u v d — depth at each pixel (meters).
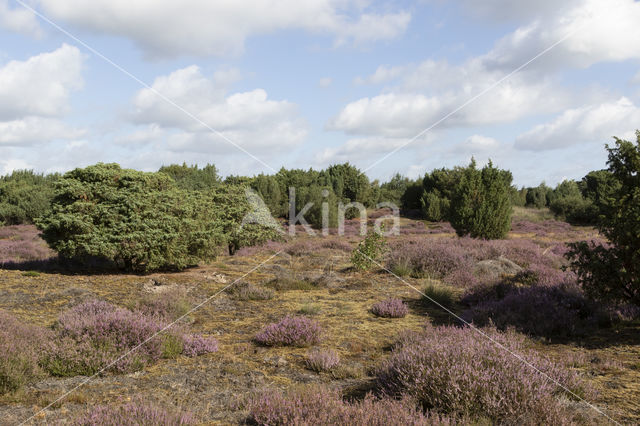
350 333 6.99
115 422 3.39
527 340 6.13
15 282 9.93
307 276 12.29
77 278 10.91
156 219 12.11
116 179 12.52
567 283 8.45
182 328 6.48
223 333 7.00
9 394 4.27
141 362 5.22
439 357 4.22
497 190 19.59
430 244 14.71
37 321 7.01
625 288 6.83
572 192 48.72
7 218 31.16
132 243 11.54
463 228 19.73
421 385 3.97
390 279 12.05
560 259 13.95
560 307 7.39
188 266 14.05
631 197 6.82
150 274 12.01
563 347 6.01
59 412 3.90
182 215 12.91
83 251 11.60
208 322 7.66
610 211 6.85
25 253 16.08
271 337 6.30
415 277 12.46
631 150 6.78
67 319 6.03
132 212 11.80
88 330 5.57
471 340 4.82
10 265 13.02
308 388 4.11
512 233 27.73
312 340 6.37
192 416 3.65
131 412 3.57
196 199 14.38
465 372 3.86
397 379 4.32
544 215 40.06
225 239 14.08
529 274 9.95
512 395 3.56
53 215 11.59
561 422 3.31
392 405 3.53
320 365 5.25
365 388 4.55
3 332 5.22
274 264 14.80
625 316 7.07
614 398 4.08
